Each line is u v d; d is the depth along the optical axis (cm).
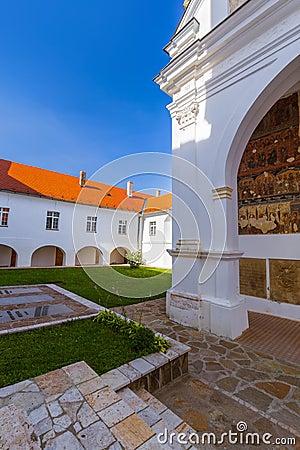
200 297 380
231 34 364
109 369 213
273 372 251
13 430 127
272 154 506
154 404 190
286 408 193
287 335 360
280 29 325
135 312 466
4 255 1475
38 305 456
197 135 426
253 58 350
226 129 375
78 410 152
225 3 407
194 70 424
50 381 185
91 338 288
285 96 491
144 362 224
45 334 302
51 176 1762
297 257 455
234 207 394
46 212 1498
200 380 235
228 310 343
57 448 121
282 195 485
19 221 1400
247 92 352
